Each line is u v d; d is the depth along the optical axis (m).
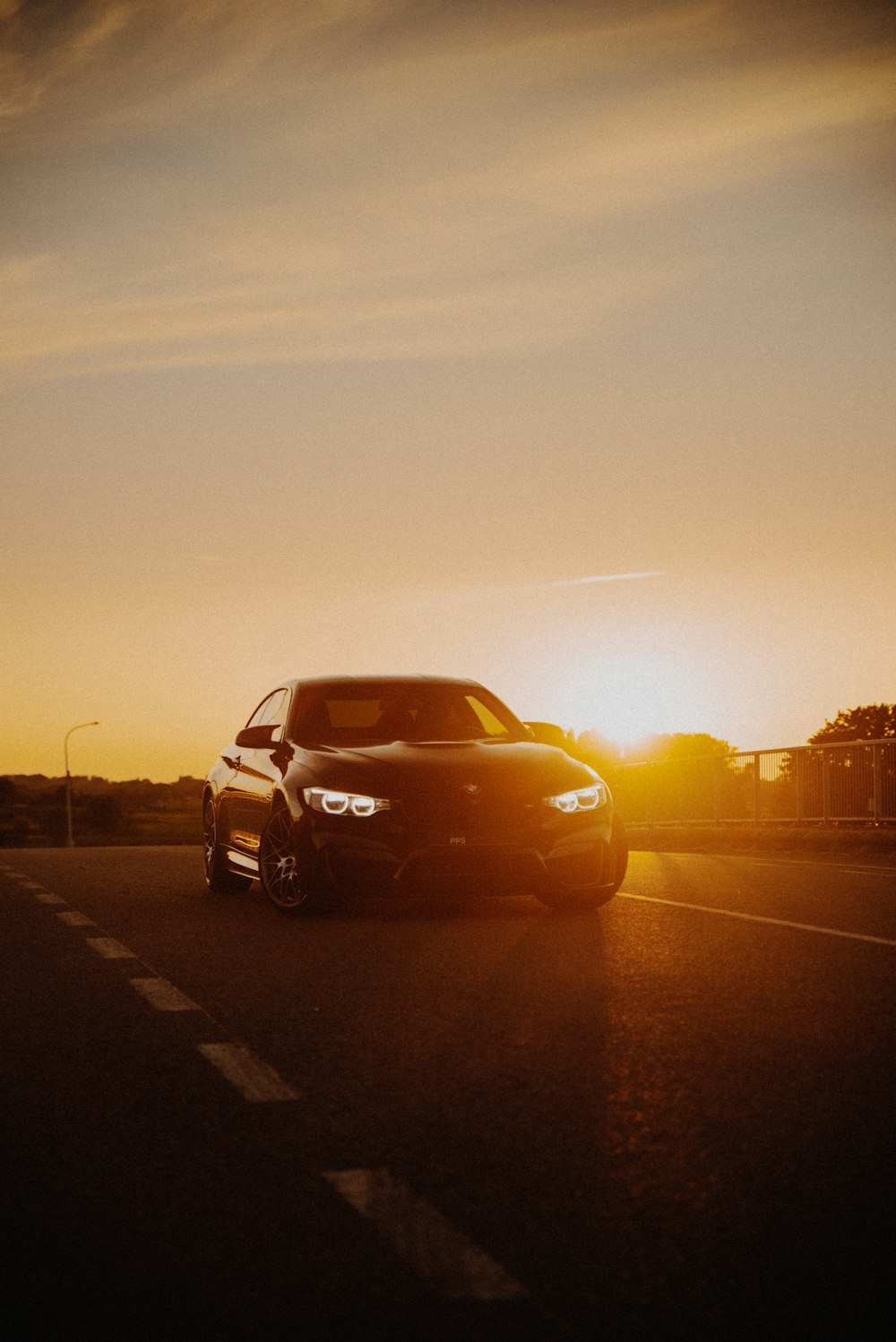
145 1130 4.10
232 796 10.52
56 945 7.86
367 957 7.25
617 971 6.64
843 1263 3.00
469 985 6.36
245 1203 3.43
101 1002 6.08
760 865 13.78
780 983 6.24
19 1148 3.92
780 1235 3.16
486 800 8.49
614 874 9.05
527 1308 2.81
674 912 8.94
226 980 6.61
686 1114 4.16
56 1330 2.74
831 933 7.85
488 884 8.46
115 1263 3.06
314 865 8.68
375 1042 5.21
